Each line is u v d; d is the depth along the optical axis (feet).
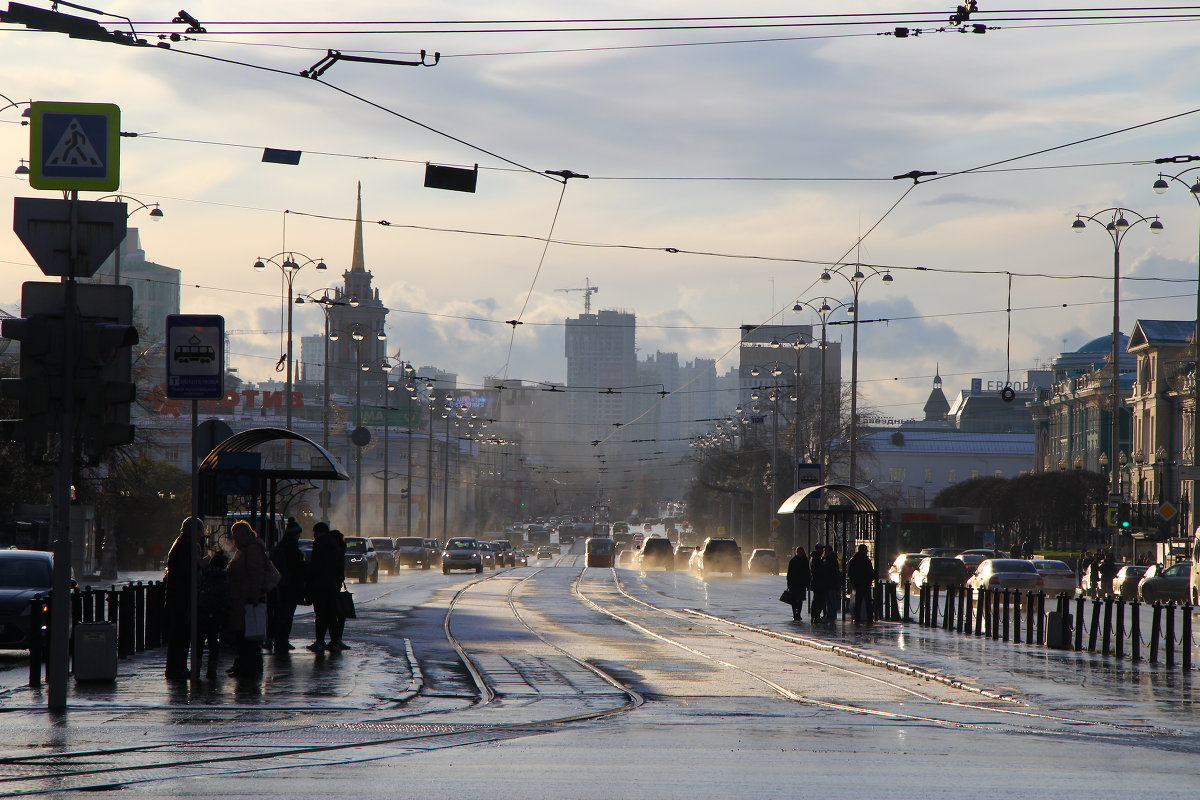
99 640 122.11
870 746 89.25
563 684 131.64
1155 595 358.02
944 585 373.40
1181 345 633.20
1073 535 633.61
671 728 99.09
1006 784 72.18
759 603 320.91
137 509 510.99
